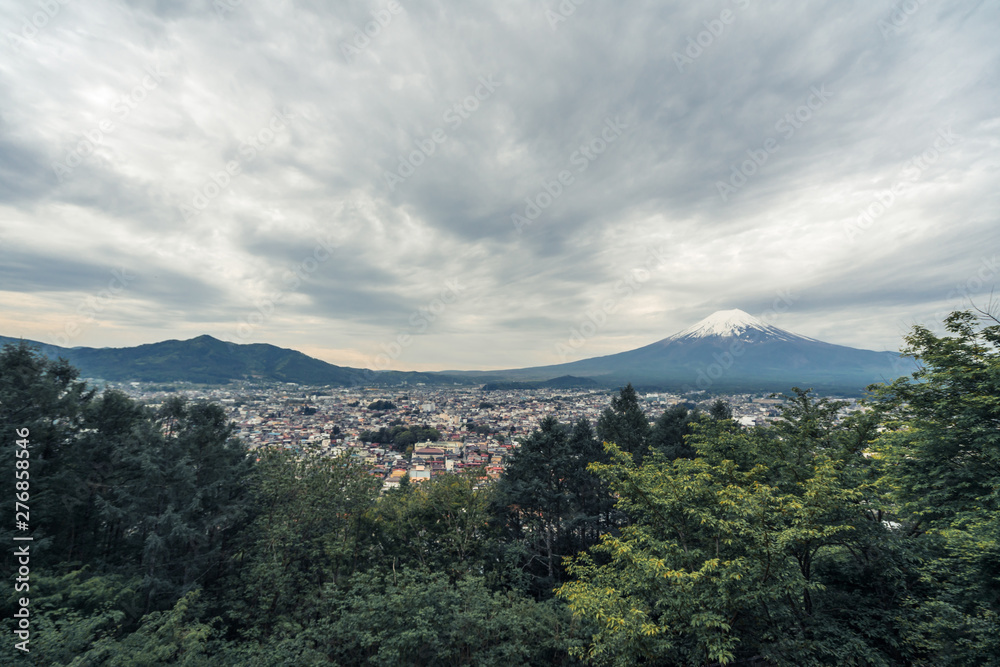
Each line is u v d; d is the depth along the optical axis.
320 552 21.73
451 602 14.52
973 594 10.45
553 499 26.31
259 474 23.62
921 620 11.32
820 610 12.54
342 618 13.89
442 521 23.80
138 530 22.30
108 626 15.57
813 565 13.70
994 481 11.35
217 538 22.84
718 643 9.30
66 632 11.45
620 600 10.53
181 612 13.63
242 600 19.11
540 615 15.91
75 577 16.20
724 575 9.74
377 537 24.64
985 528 10.42
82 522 20.72
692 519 12.55
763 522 10.52
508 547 22.88
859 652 10.38
